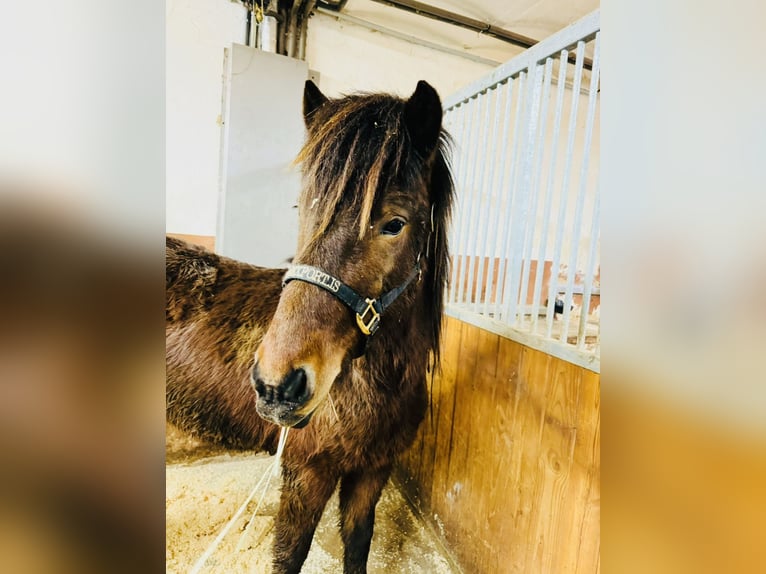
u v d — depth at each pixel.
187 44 1.09
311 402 0.67
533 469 0.75
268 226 1.03
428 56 1.49
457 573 0.97
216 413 0.87
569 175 0.70
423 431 1.15
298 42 1.26
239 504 0.88
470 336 0.97
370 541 0.97
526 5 1.47
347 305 0.68
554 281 0.73
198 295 0.87
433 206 0.80
